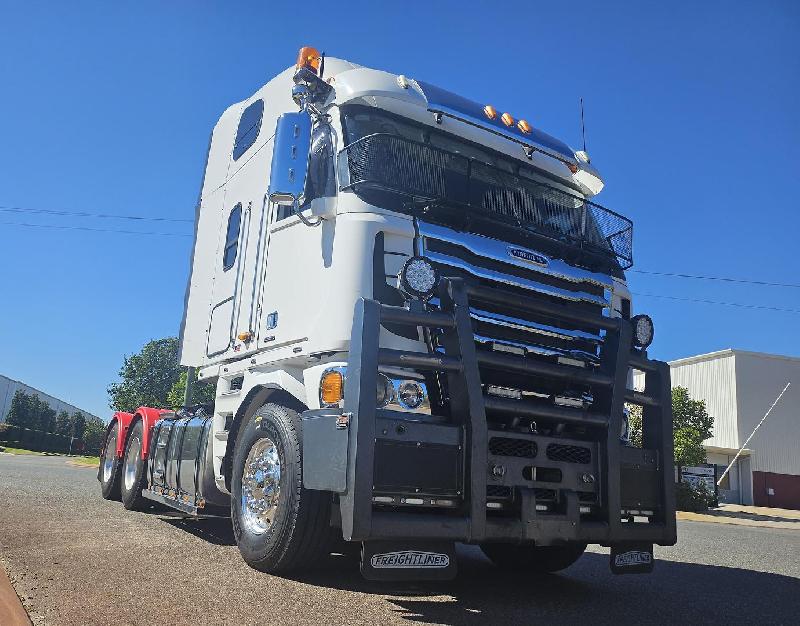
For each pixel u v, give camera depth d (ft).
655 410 15.81
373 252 13.96
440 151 15.78
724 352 140.36
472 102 18.29
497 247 15.06
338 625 11.07
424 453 12.10
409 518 11.65
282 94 19.57
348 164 14.78
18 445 191.42
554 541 12.95
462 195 15.97
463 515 12.17
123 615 10.89
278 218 17.62
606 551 24.40
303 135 15.40
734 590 17.74
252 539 15.11
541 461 13.37
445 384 13.39
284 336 15.90
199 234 23.65
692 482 85.40
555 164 19.35
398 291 13.79
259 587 13.34
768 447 135.64
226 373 19.42
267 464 15.49
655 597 16.02
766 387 138.21
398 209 14.43
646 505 14.98
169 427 24.67
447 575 12.02
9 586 12.31
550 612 13.53
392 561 11.62
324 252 14.79
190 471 21.15
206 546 18.30
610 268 17.48
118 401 176.24
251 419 16.42
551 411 13.58
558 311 14.71
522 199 16.97
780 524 68.03
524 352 13.92
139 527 21.62
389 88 16.29
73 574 13.75
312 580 14.34
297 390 14.98
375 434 11.75
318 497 13.89
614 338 15.24
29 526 20.10
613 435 14.33
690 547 29.73
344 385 12.81
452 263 14.23
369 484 11.44
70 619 10.52
